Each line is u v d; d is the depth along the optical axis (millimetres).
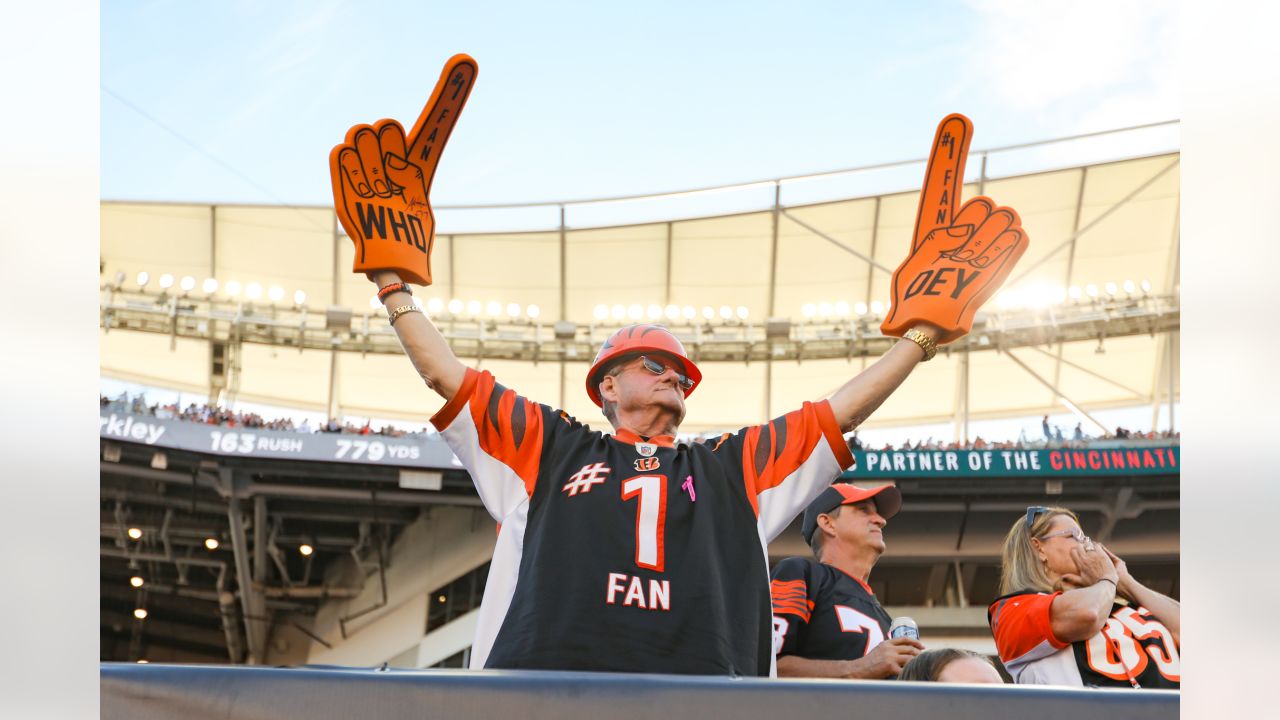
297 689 1526
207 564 20562
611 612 2137
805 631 3518
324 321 19703
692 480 2340
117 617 22172
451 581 19438
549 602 2150
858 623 3516
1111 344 19797
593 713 1506
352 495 18672
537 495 2334
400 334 2459
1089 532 18453
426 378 2424
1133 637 3023
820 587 3584
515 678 1528
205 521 19875
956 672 2469
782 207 19188
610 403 2633
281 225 19578
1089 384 20188
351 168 2535
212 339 18875
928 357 2566
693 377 2662
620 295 20109
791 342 19188
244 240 19688
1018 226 2605
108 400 17625
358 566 20375
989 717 1506
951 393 20266
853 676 3102
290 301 20062
